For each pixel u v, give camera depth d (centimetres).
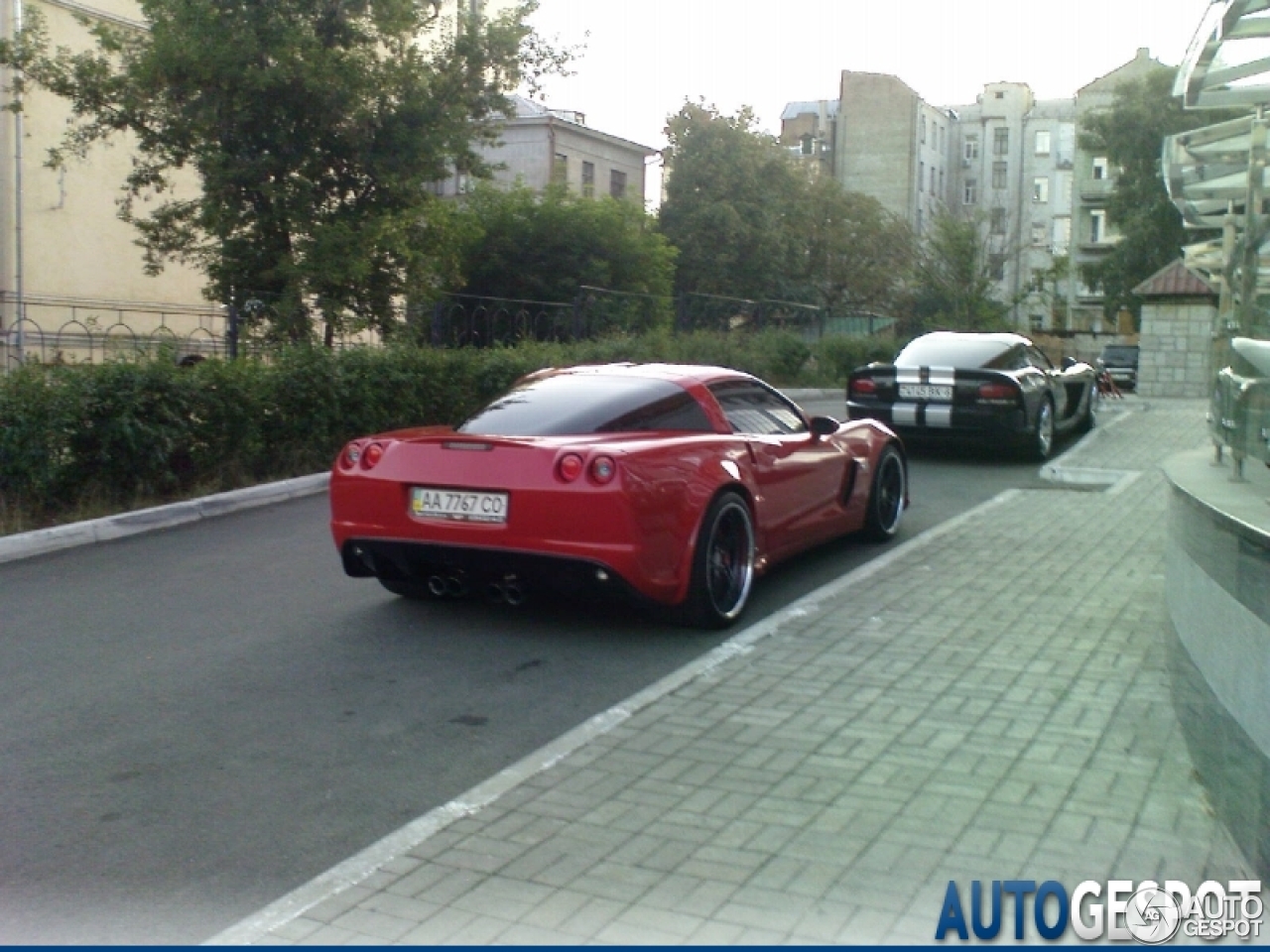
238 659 621
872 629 664
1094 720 519
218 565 838
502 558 627
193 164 1659
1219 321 655
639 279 2861
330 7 1623
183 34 1520
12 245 2392
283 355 1207
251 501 1077
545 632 669
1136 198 4859
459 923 356
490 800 441
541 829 418
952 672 586
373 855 400
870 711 532
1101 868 387
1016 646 630
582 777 461
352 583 784
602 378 738
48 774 476
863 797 440
